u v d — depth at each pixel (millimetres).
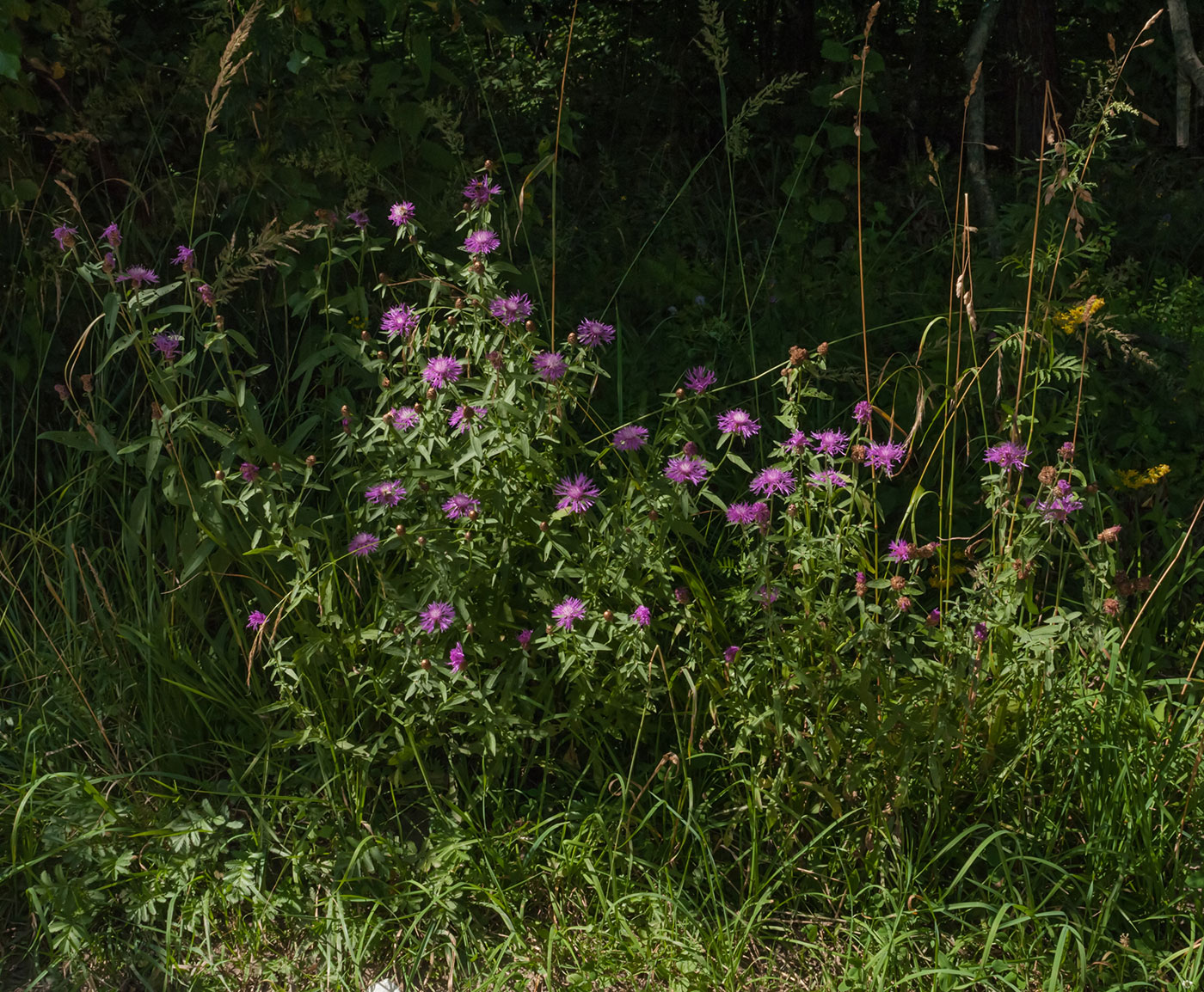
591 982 2496
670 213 5434
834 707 2791
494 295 2941
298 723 3010
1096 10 7371
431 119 4383
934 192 5602
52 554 3494
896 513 3760
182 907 2680
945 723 2564
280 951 2646
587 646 2682
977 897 2736
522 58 6359
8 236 3777
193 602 3211
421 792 3000
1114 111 3275
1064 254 4137
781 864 2719
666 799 2898
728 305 4785
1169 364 4340
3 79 3709
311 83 3955
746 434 2801
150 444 2842
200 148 4078
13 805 2822
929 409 3980
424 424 2799
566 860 2717
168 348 2955
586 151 6324
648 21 7125
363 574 3219
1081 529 3602
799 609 2818
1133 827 2701
